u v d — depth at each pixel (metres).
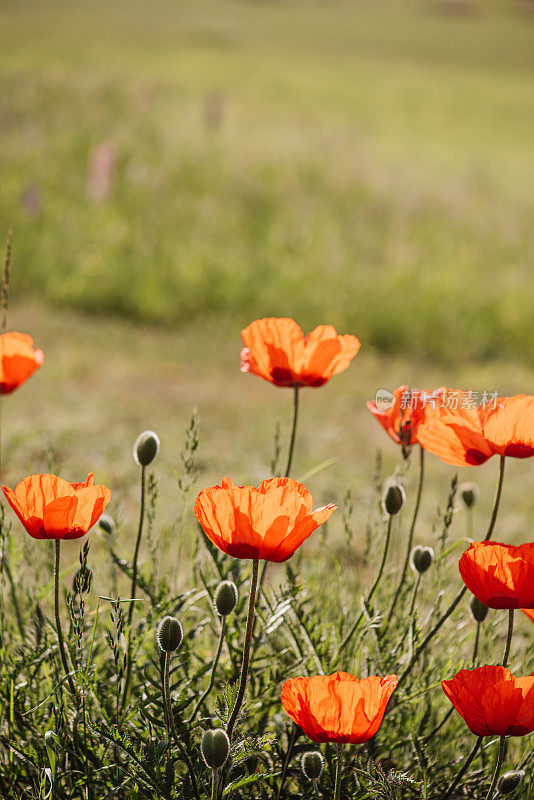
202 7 75.88
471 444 2.53
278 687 2.82
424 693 2.81
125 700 2.59
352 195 18.27
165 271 12.88
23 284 12.82
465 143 35.19
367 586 3.50
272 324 2.85
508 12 90.50
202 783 2.28
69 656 2.68
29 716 2.62
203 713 2.65
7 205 14.02
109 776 2.45
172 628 2.17
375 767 2.44
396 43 70.56
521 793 2.68
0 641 2.82
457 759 2.83
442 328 12.61
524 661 3.18
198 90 35.69
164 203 15.69
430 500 7.26
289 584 2.92
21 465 7.13
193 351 11.54
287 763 2.49
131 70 39.62
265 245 14.62
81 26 55.66
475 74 59.34
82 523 2.31
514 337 12.73
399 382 11.15
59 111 21.53
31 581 3.91
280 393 10.37
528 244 16.62
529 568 2.14
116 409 8.96
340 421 9.60
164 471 7.21
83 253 13.05
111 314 12.59
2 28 49.44
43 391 9.28
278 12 79.44
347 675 2.01
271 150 20.98
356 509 6.88
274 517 2.04
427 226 17.00
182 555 4.52
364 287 13.09
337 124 31.38
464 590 2.70
